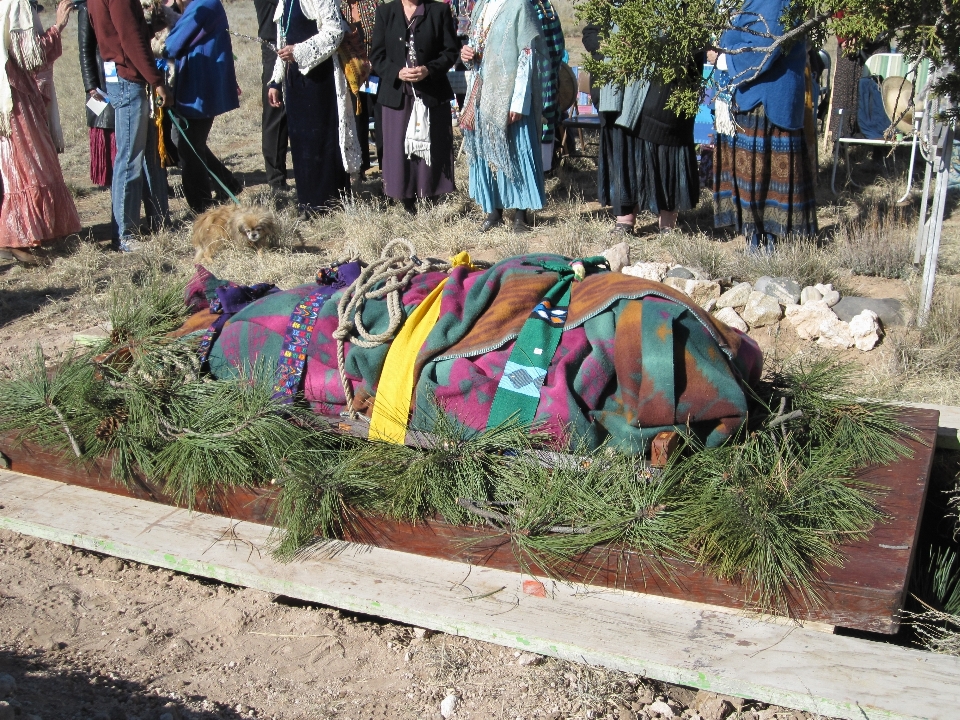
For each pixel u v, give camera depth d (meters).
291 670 3.04
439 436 3.18
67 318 6.48
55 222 7.52
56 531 3.45
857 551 2.83
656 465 3.00
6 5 7.11
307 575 3.09
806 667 2.60
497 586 3.00
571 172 9.95
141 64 7.58
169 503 3.59
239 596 3.43
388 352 3.34
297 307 3.59
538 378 3.13
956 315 5.18
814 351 5.14
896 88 8.25
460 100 10.05
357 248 7.33
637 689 2.87
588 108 10.41
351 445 3.45
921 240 6.14
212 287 4.02
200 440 3.38
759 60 6.02
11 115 7.24
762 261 6.18
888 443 3.41
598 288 3.27
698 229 7.60
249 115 14.26
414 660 3.04
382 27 7.96
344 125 8.34
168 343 3.71
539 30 6.86
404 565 3.13
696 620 2.81
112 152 9.04
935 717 2.43
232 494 3.42
